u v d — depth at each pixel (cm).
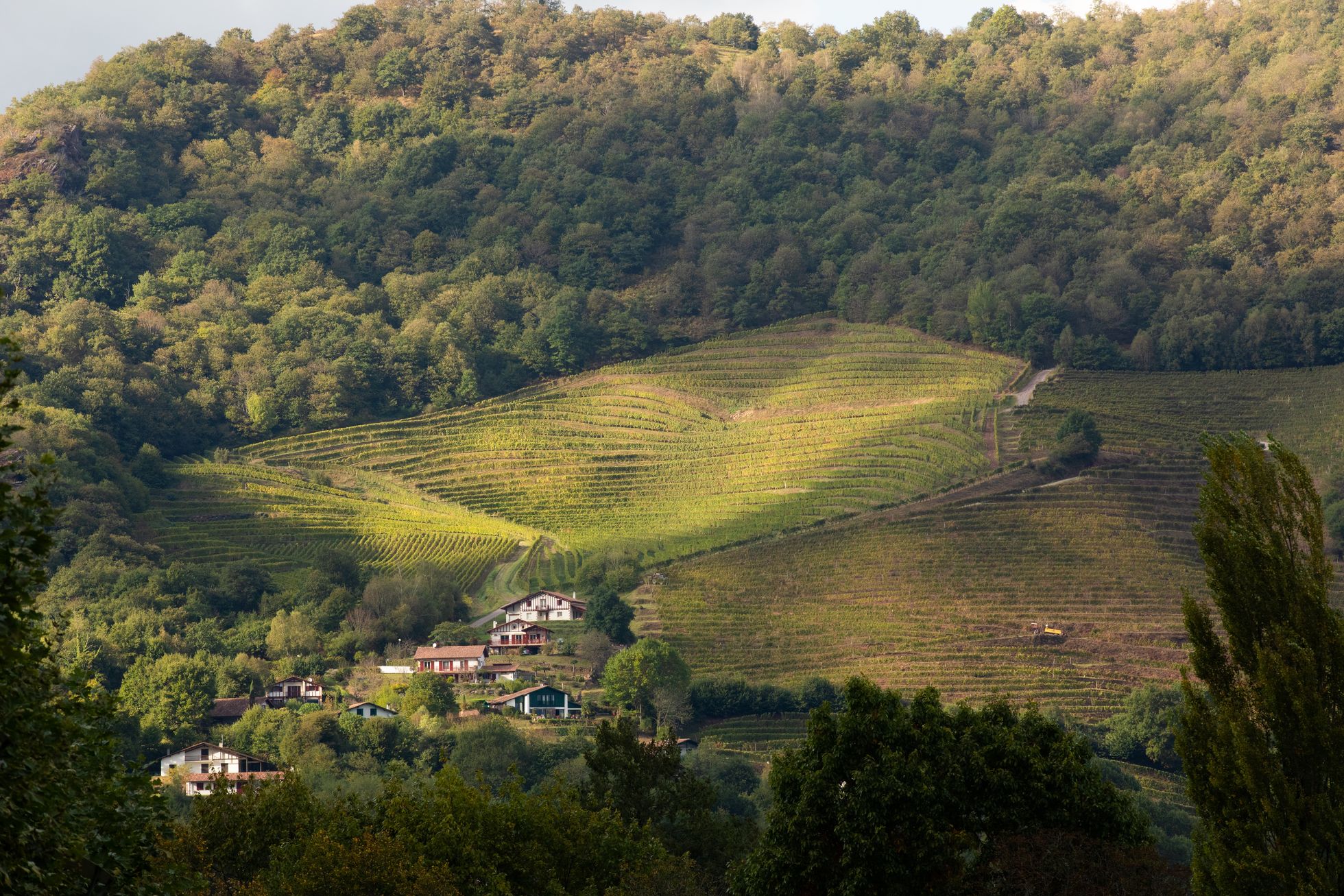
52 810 3550
